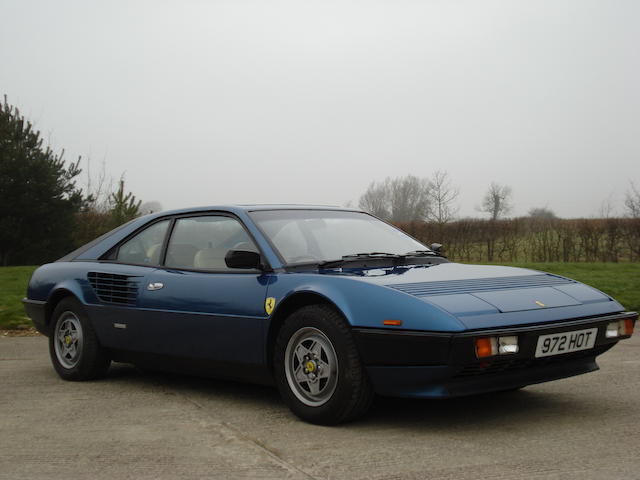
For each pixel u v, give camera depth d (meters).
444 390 3.73
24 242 20.52
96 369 5.61
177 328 4.93
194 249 5.11
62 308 5.79
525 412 4.38
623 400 4.70
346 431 3.96
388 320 3.79
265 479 3.16
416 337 3.68
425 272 4.45
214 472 3.28
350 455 3.49
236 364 4.60
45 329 6.09
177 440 3.84
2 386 5.50
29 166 20.67
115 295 5.41
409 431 3.94
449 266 4.81
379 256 4.76
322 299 4.20
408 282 4.08
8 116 21.70
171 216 5.46
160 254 5.32
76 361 5.66
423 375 3.72
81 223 23.47
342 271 4.41
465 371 3.71
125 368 6.33
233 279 4.66
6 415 4.50
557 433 3.85
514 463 3.30
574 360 4.20
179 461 3.46
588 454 3.44
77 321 5.71
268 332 4.36
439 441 3.72
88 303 5.59
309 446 3.67
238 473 3.25
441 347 3.62
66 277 5.86
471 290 4.06
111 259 5.71
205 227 5.14
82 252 6.00
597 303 4.30
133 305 5.24
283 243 4.68
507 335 3.71
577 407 4.50
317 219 5.11
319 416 4.07
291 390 4.23
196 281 4.87
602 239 22.39
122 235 5.75
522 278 4.48
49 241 21.00
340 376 3.95
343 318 3.98
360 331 3.86
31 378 5.85
